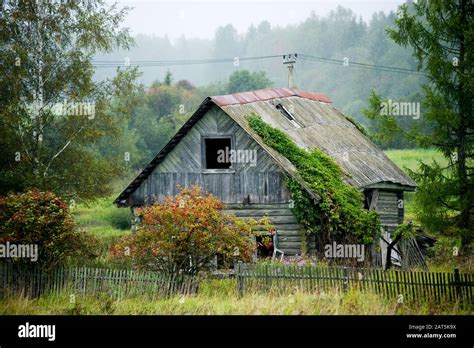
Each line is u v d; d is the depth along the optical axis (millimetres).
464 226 41781
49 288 32344
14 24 49938
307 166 41906
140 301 30453
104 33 53125
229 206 42281
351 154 50219
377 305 27422
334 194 40594
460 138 42094
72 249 33844
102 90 54125
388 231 48031
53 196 34250
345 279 29688
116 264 36688
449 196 42188
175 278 31469
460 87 41844
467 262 39375
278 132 43094
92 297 31625
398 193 52031
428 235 49250
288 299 28531
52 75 51969
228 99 44281
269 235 41375
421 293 28281
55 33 51656
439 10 42406
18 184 47531
